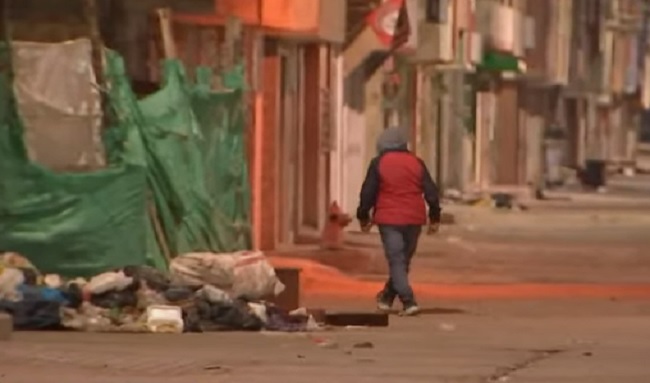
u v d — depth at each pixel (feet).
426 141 542.57
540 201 598.75
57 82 208.74
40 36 216.33
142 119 217.15
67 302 179.93
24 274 186.91
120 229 207.92
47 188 203.51
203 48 272.72
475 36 581.94
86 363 145.28
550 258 345.92
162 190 219.82
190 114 227.20
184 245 222.28
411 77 521.24
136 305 182.09
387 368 145.79
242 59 279.28
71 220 204.44
